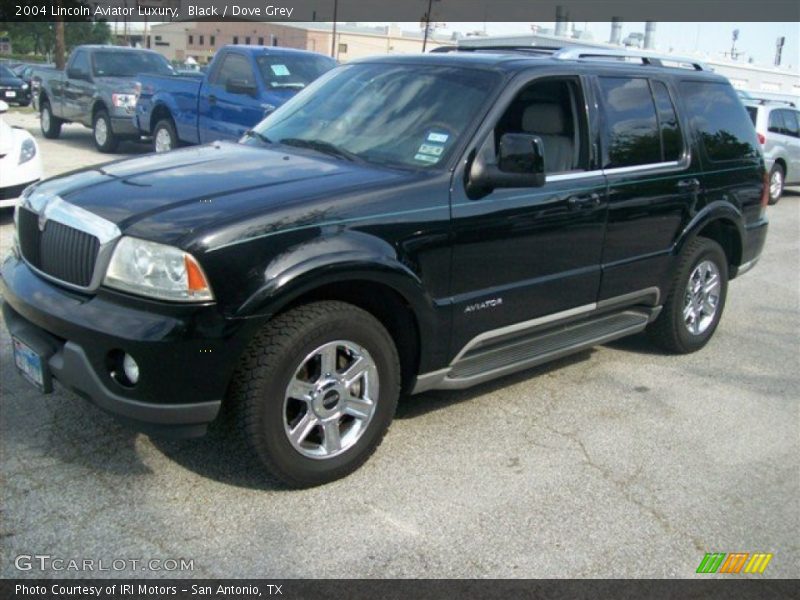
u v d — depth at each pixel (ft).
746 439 14.92
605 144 15.83
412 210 12.38
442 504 11.89
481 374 13.97
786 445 14.78
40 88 58.44
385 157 13.70
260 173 12.72
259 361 10.94
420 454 13.37
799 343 21.24
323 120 15.29
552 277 14.84
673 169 17.47
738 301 25.46
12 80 88.17
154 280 10.40
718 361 19.29
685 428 15.23
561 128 15.16
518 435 14.34
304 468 11.71
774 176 49.90
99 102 50.08
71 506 11.18
